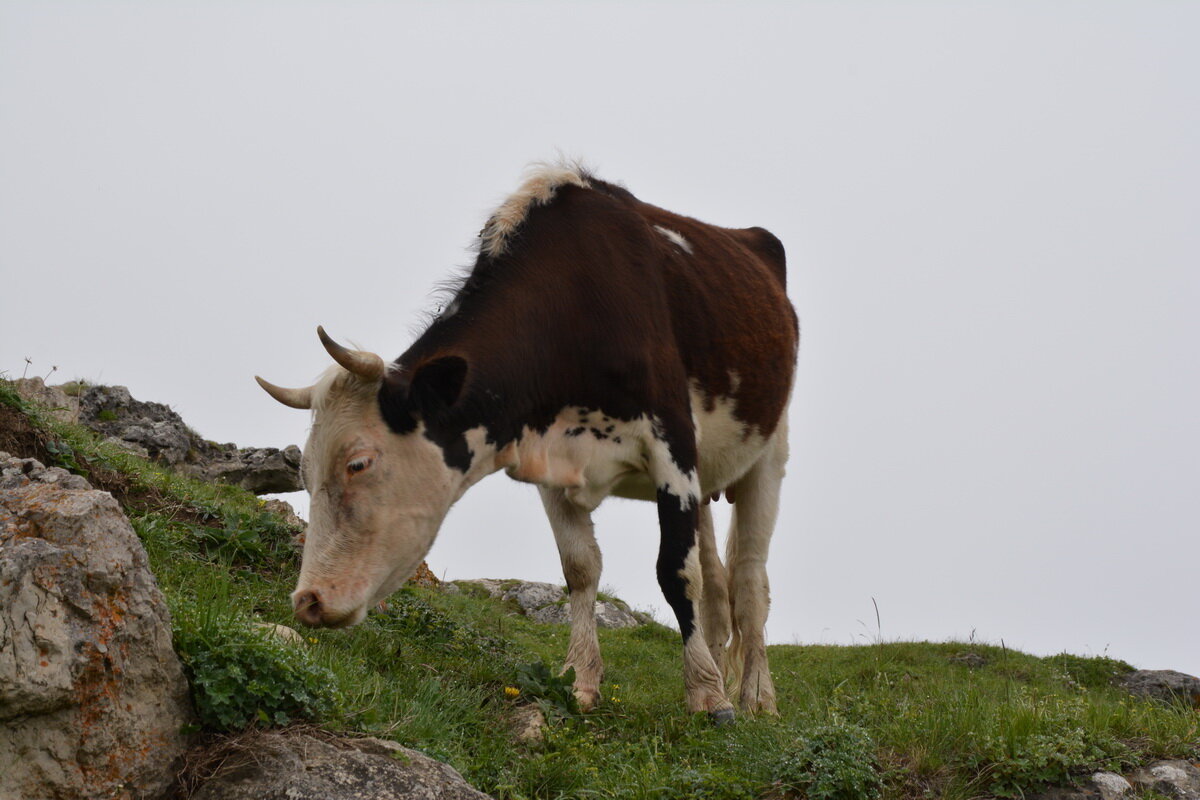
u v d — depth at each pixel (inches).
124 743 197.0
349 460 267.0
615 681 412.5
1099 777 249.3
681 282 341.4
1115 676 592.7
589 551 332.8
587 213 327.6
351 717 228.1
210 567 343.6
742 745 271.3
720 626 376.2
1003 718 268.5
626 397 311.7
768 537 381.4
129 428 616.7
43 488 214.1
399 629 346.0
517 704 302.0
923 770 255.3
